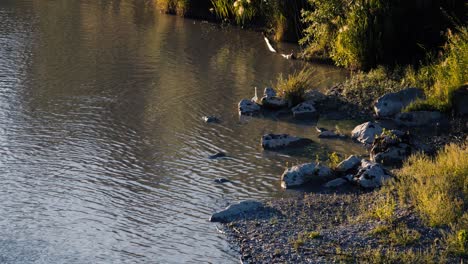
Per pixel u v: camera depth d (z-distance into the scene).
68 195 13.73
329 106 18.88
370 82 19.95
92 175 14.62
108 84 20.78
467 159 13.84
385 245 11.33
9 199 13.52
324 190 13.92
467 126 16.98
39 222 12.67
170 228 12.47
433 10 23.00
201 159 15.52
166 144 16.34
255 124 17.78
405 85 19.44
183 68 22.69
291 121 18.03
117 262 11.38
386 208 12.23
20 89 20.09
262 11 28.11
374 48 22.23
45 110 18.45
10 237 12.13
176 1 30.98
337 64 22.88
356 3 22.89
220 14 29.77
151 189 14.02
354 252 11.19
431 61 20.77
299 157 15.71
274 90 19.56
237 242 11.91
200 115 18.36
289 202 13.36
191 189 14.03
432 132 17.06
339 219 12.49
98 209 13.18
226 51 25.05
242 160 15.50
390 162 15.28
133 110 18.62
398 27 22.72
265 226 12.38
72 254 11.62
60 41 25.72
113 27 28.27
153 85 20.80
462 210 12.12
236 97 19.83
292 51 25.06
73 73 21.80
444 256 10.84
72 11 31.17
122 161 15.35
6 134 16.75
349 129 17.42
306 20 24.64
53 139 16.53
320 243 11.58
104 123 17.64
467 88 17.75
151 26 28.70
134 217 12.88
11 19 29.03
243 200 13.41
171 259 11.44
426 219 11.90
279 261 11.18
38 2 32.91
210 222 12.66
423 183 13.45
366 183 13.83
